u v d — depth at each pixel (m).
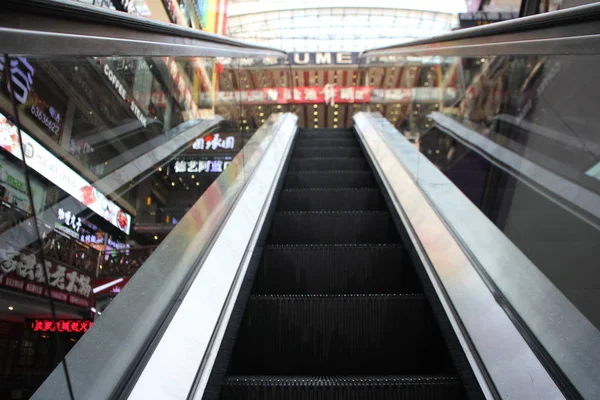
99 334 1.29
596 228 2.36
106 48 1.53
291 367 2.05
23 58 1.16
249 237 2.67
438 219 2.74
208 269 2.04
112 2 5.30
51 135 1.92
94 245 1.82
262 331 2.09
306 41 24.34
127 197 2.82
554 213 2.92
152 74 3.95
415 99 5.95
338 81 20.52
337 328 2.09
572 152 3.02
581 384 1.31
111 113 3.04
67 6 1.27
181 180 3.22
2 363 1.06
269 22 23.39
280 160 4.83
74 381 1.14
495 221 3.54
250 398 1.62
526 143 3.83
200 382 1.51
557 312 1.64
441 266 2.24
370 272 2.70
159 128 3.98
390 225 3.35
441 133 5.52
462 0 20.42
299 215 3.37
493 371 1.50
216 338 1.73
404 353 2.06
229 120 3.94
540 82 3.72
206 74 4.48
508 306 1.77
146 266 1.71
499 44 2.13
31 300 1.09
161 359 1.43
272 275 2.70
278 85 8.15
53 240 1.42
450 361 1.83
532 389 1.38
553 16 1.60
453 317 1.86
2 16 1.02
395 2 22.17
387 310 2.11
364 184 4.47
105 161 2.69
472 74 5.51
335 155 5.76
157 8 7.28
